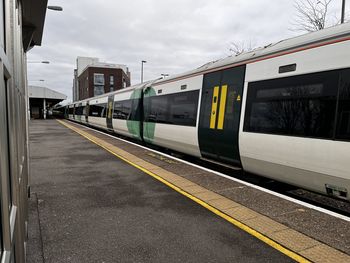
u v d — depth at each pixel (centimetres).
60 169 859
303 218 462
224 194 596
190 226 450
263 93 654
